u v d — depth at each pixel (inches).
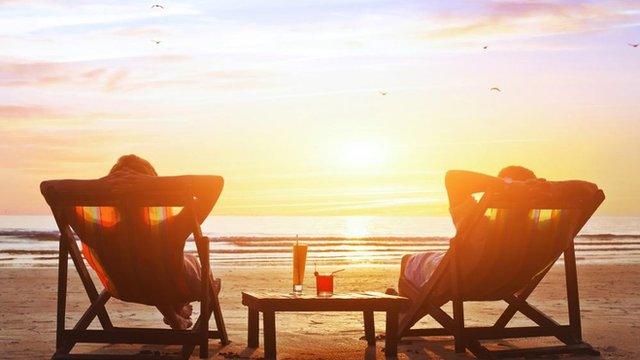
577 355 251.1
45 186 222.2
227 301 403.9
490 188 236.5
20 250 1146.0
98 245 227.6
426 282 257.1
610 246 1471.5
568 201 243.8
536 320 261.7
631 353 254.8
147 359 229.9
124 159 240.5
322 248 1460.4
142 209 222.2
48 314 345.1
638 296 442.9
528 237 244.4
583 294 451.8
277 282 536.7
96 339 232.8
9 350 252.4
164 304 249.4
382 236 2536.9
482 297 259.0
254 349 256.4
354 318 338.3
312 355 247.0
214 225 4188.0
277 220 5315.0
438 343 272.4
